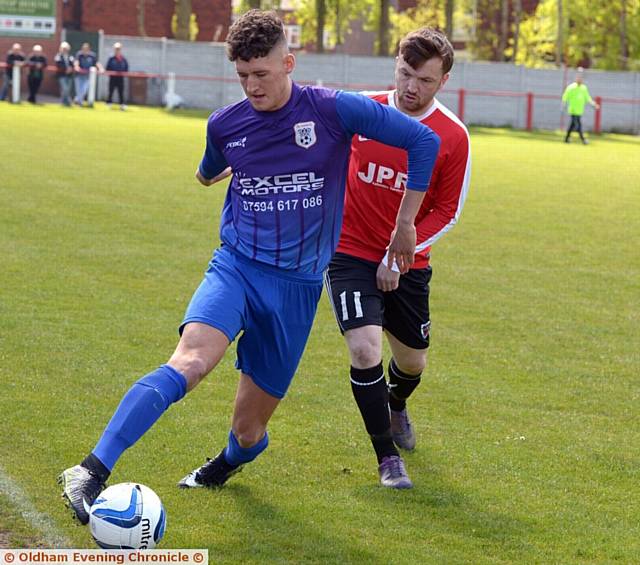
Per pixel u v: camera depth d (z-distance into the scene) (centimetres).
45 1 7256
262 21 808
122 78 6619
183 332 819
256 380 880
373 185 1024
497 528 895
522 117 8044
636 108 8225
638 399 1332
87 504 721
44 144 4072
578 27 9994
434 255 2331
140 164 3641
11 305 1631
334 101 846
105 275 1897
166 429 1110
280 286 861
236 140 855
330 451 1076
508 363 1481
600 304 1908
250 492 948
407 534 870
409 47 1012
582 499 980
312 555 816
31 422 1098
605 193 3650
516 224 2833
